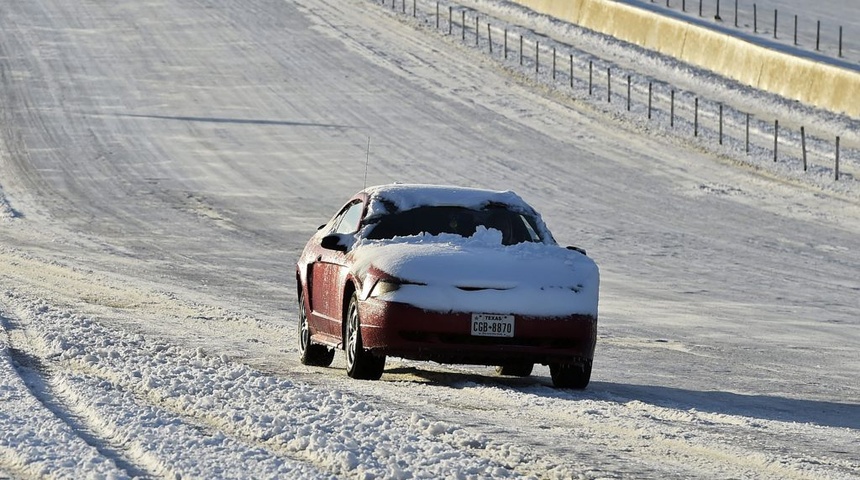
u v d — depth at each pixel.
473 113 194.25
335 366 45.62
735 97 192.00
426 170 157.00
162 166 156.00
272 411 31.75
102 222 118.75
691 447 29.55
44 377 36.69
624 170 157.12
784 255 108.94
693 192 144.12
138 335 47.75
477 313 38.75
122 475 23.73
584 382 40.81
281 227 118.06
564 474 25.55
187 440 27.34
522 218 44.00
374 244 41.69
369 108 198.12
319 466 25.56
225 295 73.69
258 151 167.62
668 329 66.44
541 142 175.00
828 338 65.38
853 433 33.22
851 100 177.00
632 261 103.31
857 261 106.94
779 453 29.25
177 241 107.00
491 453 27.58
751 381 46.19
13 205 128.25
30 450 26.00
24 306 56.28
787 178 150.75
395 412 32.62
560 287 39.59
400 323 38.78
